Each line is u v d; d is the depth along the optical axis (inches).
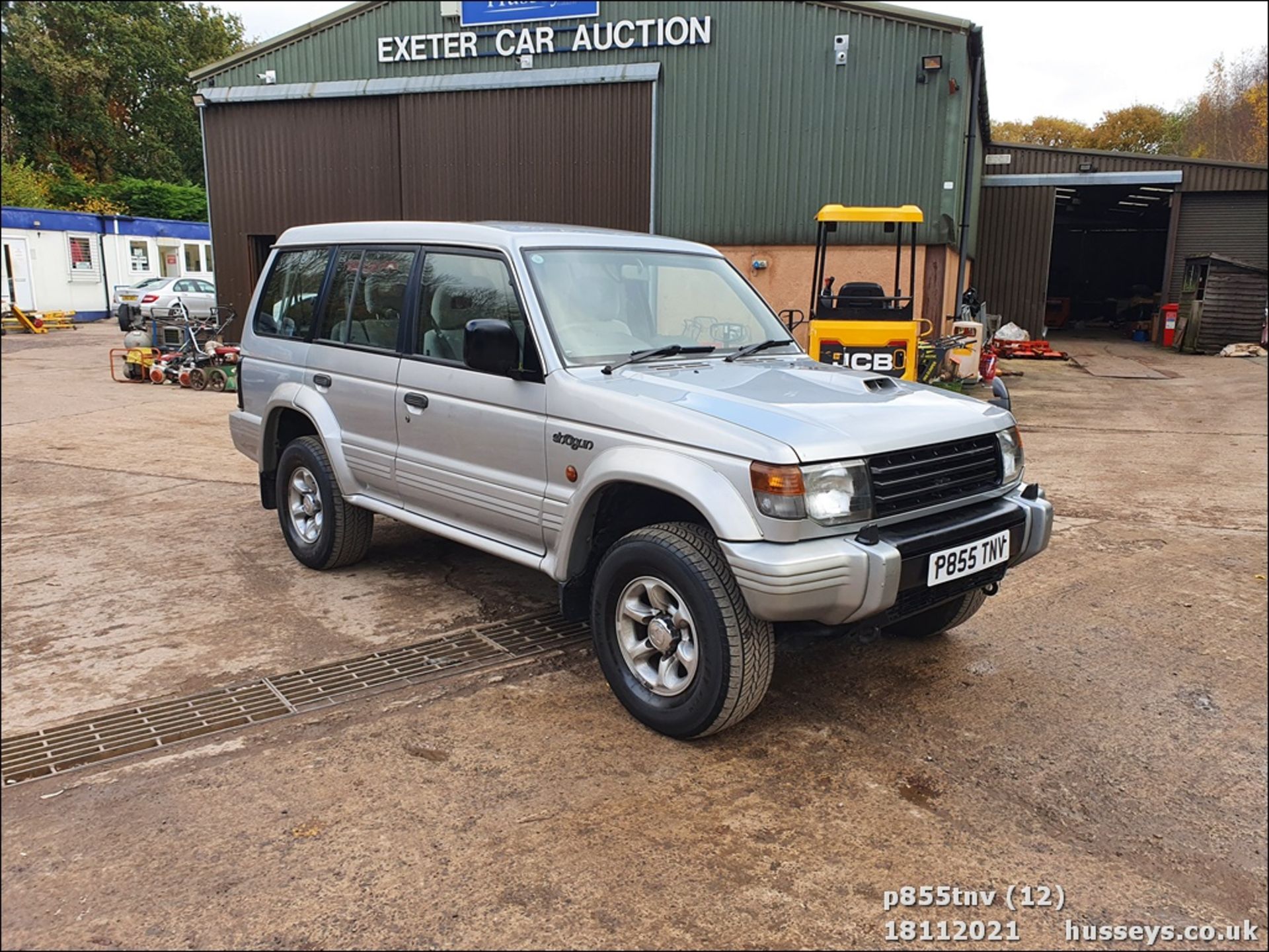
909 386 169.2
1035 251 930.7
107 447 395.9
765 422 133.6
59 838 118.6
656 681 145.9
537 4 683.4
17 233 1132.5
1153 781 134.5
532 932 102.0
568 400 153.2
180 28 1966.0
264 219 772.0
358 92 722.8
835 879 111.5
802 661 175.0
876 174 641.0
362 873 111.9
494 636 186.1
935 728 149.3
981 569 144.9
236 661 173.6
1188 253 937.5
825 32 636.1
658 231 685.9
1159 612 202.8
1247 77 1825.8
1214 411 517.0
